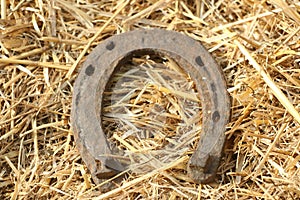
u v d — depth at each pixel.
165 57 0.70
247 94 0.68
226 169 0.67
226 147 0.67
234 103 0.68
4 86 0.69
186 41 0.69
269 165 0.66
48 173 0.67
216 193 0.65
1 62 0.70
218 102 0.67
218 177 0.67
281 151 0.65
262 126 0.67
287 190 0.64
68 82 0.70
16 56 0.70
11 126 0.68
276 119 0.67
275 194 0.65
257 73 0.69
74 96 0.68
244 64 0.70
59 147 0.68
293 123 0.67
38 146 0.69
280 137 0.66
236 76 0.70
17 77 0.70
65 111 0.69
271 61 0.69
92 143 0.66
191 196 0.66
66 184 0.67
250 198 0.65
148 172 0.66
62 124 0.69
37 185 0.67
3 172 0.68
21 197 0.67
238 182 0.66
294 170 0.65
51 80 0.70
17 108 0.69
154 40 0.69
